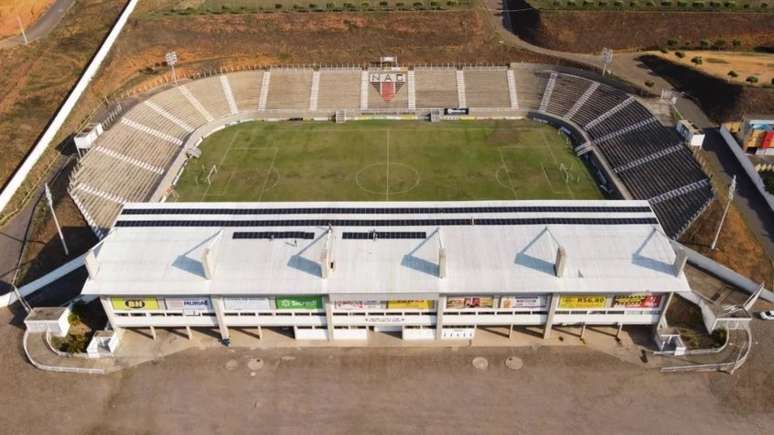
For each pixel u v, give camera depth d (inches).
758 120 3587.6
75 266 3075.8
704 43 4891.7
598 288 2559.1
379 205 2987.2
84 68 4628.4
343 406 2488.9
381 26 5201.8
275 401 2512.3
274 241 2765.7
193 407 2491.4
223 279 2605.8
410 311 2674.7
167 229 2824.8
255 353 2721.5
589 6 5221.5
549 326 2728.8
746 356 2650.1
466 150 4239.7
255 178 3954.2
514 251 2711.6
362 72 4889.3
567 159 4121.6
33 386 2576.3
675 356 2667.3
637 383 2561.5
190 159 4153.5
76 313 2842.0
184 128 4394.7
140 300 2623.0
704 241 3159.5
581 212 2908.5
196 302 2632.9
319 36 5157.5
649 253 2694.4
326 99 4741.6
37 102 4271.7
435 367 2647.6
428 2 5487.2
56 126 3969.0
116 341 2728.8
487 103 4692.4
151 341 2770.7
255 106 4704.7
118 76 4630.9
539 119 4601.4
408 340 2773.1
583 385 2559.1
